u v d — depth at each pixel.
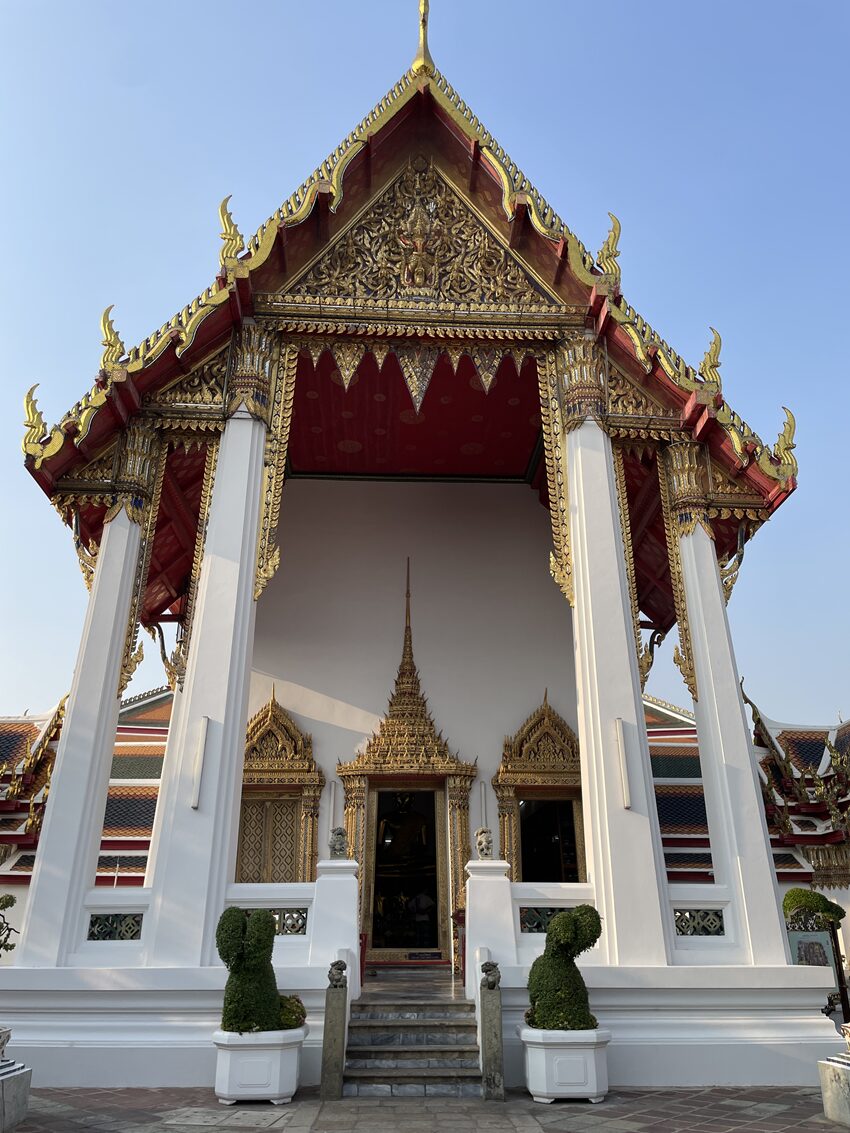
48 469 8.79
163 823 8.18
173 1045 7.02
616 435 9.96
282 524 14.48
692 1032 7.47
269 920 6.76
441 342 10.25
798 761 13.51
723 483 9.97
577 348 10.22
